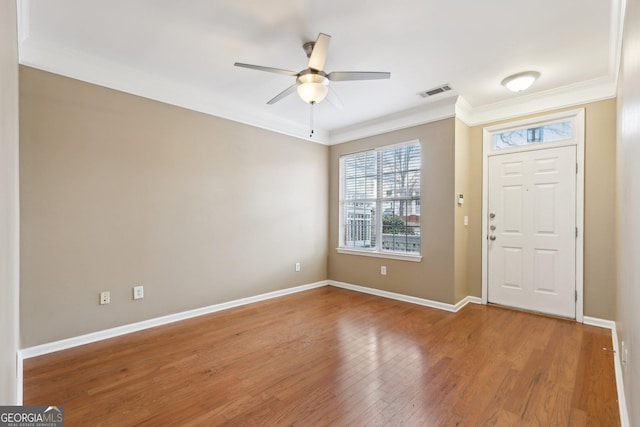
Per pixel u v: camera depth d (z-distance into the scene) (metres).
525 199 3.69
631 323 1.62
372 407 1.89
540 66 2.90
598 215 3.21
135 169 3.08
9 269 1.11
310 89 2.53
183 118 3.43
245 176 4.01
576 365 2.38
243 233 3.98
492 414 1.82
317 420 1.77
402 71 3.01
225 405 1.90
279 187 4.42
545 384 2.12
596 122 3.22
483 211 3.99
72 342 2.70
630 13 1.66
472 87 3.38
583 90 3.28
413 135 4.13
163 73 3.09
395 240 4.40
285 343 2.80
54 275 2.62
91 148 2.81
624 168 2.07
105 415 1.80
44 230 2.58
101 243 2.87
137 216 3.09
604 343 2.77
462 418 1.79
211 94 3.60
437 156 3.89
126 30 2.38
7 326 1.02
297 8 2.12
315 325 3.25
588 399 1.96
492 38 2.45
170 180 3.32
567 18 2.20
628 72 1.80
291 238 4.59
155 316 3.21
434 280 3.90
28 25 2.29
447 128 3.81
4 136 0.87
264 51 2.69
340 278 5.01
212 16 2.21
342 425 1.73
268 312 3.68
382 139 4.47
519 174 3.73
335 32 2.39
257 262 4.14
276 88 3.45
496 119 3.88
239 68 2.98
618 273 2.66
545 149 3.54
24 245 2.49
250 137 4.06
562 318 3.41
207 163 3.63
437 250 3.88
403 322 3.34
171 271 3.33
